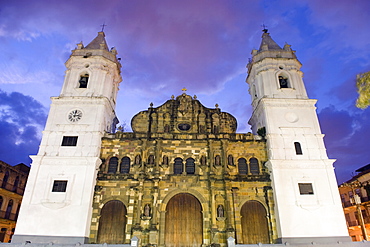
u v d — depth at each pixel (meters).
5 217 48.09
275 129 40.88
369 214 50.00
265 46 49.06
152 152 40.31
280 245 30.81
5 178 47.91
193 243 35.62
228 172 39.38
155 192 37.03
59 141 39.09
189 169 39.81
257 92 46.16
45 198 35.09
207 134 41.88
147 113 44.66
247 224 36.75
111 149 40.59
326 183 37.53
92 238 34.81
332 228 35.09
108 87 44.81
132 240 29.39
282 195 36.59
